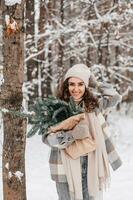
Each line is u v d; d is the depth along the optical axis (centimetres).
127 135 1141
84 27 1123
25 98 1067
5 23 362
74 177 387
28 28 1095
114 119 1330
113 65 1256
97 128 398
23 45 371
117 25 1105
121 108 1568
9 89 370
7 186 386
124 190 582
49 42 1125
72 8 1250
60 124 373
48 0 1150
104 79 1114
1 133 843
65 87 403
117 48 1277
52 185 621
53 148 395
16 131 377
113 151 410
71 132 374
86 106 401
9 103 372
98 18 1094
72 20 1145
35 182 641
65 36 1196
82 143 385
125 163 784
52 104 374
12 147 379
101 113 410
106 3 1178
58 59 1209
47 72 1188
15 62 368
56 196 559
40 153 880
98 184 393
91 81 418
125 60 1240
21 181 387
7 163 382
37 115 370
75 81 396
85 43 1163
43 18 1121
